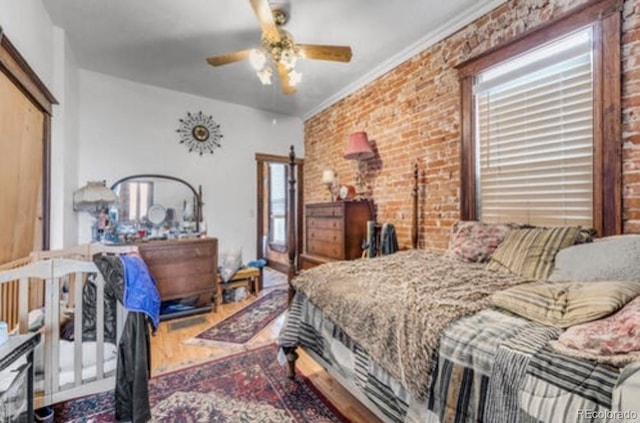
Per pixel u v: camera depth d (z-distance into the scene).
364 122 3.91
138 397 1.51
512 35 2.34
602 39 1.89
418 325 1.26
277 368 2.24
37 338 1.29
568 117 2.09
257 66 2.41
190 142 4.36
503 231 2.19
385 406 1.36
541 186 2.25
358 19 2.64
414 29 2.82
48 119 2.59
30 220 2.24
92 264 1.51
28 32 2.11
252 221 4.90
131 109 3.94
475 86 2.62
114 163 3.83
